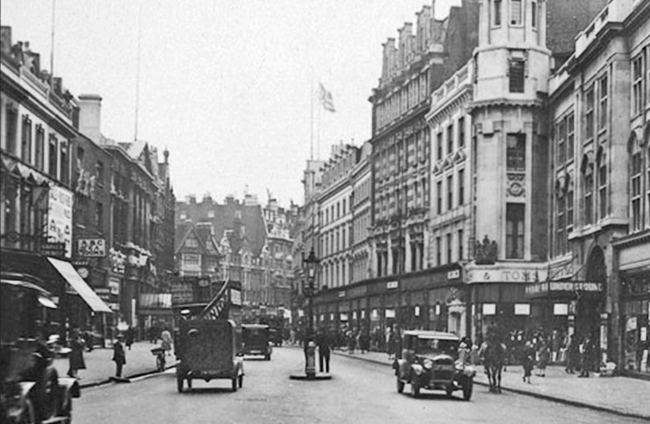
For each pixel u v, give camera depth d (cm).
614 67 3947
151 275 8494
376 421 1970
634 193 3844
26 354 1167
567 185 4856
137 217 7912
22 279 1015
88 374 3538
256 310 15038
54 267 1106
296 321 12738
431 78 6494
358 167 8556
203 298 5144
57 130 961
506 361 4753
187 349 2897
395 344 5994
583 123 4481
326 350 3909
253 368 4641
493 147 5294
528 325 5212
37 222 905
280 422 1908
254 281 17625
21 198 857
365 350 7106
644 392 2986
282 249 18862
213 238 15925
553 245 5112
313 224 11231
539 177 5306
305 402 2484
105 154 6562
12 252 893
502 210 5269
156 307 7775
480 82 5359
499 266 5231
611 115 3966
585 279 4284
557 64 5619
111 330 6312
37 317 1201
